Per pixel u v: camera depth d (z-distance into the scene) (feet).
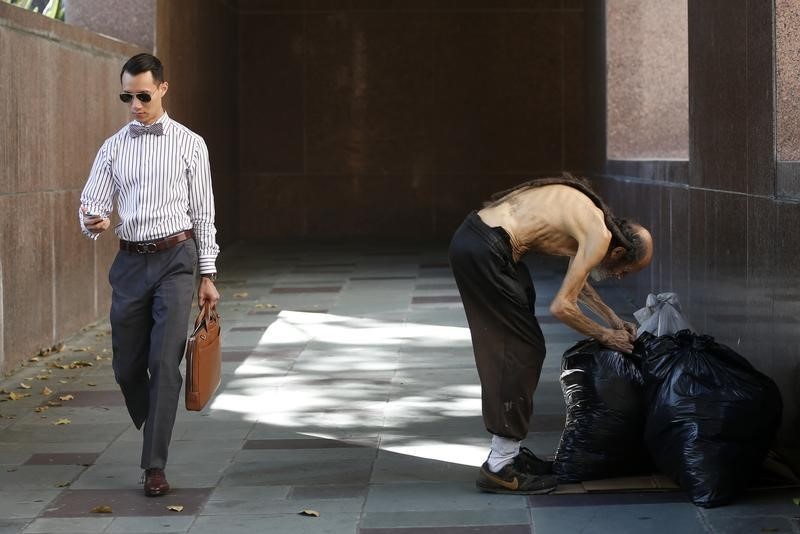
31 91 46.68
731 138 39.01
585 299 29.66
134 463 31.17
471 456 31.22
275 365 44.88
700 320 44.01
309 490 28.35
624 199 64.39
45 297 48.47
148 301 28.60
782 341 32.17
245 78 101.86
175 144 28.45
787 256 31.68
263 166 102.37
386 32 101.76
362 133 102.22
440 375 42.45
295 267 79.77
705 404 26.86
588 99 82.28
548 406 36.81
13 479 29.68
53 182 49.83
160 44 70.90
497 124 102.12
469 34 101.76
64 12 69.36
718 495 25.99
